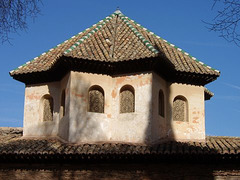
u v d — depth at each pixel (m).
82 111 18.77
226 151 17.06
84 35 21.25
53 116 20.00
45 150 17.47
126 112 19.11
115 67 19.12
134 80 19.03
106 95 19.27
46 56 21.25
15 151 17.48
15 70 20.41
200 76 19.75
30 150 17.58
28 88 20.84
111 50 19.70
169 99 19.83
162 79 19.69
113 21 22.72
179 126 19.64
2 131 21.06
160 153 16.97
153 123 18.39
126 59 18.59
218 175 17.55
